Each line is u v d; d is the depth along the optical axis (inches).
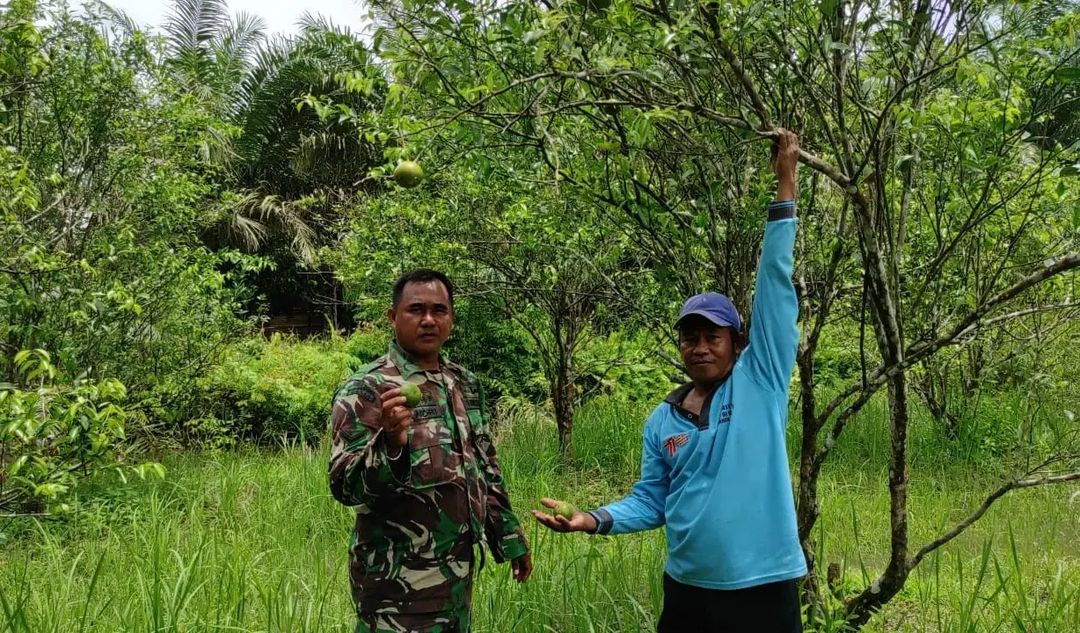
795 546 97.0
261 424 361.4
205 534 183.8
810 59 107.5
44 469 162.6
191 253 300.0
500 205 257.9
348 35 126.7
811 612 126.9
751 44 103.5
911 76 118.4
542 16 90.6
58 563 163.5
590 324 297.0
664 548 163.6
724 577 95.4
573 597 146.8
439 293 103.0
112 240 265.6
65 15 254.7
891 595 127.1
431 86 108.8
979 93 136.8
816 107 110.0
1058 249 180.4
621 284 201.5
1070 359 257.1
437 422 100.8
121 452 279.7
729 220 130.3
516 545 112.4
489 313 364.5
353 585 101.2
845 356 302.2
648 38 95.2
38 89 249.6
